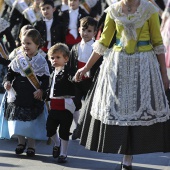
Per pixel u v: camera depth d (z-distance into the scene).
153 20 13.94
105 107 13.98
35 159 15.68
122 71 13.95
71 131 17.92
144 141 13.97
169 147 14.17
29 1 24.75
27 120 15.61
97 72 14.62
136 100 13.88
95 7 26.52
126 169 14.53
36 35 15.74
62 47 15.37
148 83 13.91
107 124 13.98
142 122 13.85
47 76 15.79
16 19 24.69
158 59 14.18
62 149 15.45
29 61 15.77
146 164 15.41
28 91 15.73
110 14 14.05
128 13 13.88
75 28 22.81
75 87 15.46
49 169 14.93
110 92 13.98
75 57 17.14
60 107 15.34
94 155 16.11
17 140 17.19
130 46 13.94
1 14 26.55
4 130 16.19
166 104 14.09
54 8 21.66
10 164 15.23
